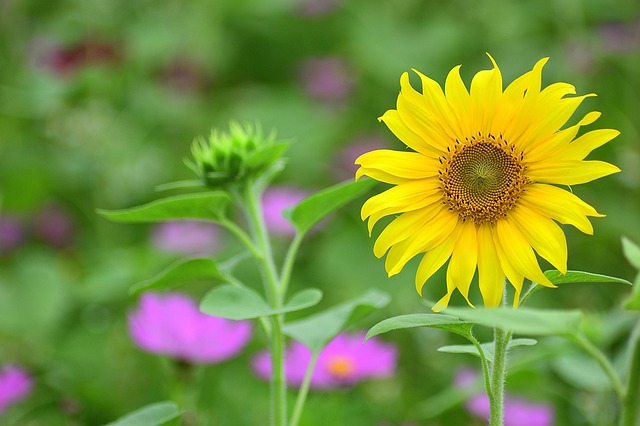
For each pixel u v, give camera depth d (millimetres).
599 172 1273
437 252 1284
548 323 1197
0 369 1826
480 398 1684
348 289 2189
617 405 1651
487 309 1196
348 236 2277
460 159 1286
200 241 2193
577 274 1265
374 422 1783
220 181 1426
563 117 1278
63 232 2463
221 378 1847
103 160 2457
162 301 1648
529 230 1273
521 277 1270
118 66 2596
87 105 2598
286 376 1646
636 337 1300
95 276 2043
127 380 1888
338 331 1447
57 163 2457
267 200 2250
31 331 1988
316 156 2600
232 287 1348
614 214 2293
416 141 1292
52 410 1776
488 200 1280
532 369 1648
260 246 1425
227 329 1632
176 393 1630
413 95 1292
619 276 2225
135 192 2477
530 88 1284
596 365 1667
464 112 1291
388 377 1815
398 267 1282
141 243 2398
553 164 1279
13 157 2500
